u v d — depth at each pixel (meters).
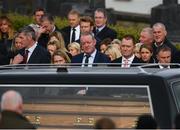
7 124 13.43
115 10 54.22
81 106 15.09
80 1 44.34
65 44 26.72
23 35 23.36
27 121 13.81
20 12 47.66
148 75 14.98
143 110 14.77
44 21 26.28
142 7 53.84
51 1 43.94
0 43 26.64
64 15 43.47
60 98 15.20
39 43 26.20
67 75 15.23
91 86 15.07
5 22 27.36
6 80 15.43
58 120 15.18
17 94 13.57
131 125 14.80
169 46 23.33
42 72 15.55
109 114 14.95
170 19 41.84
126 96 14.93
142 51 22.12
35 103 15.27
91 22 25.30
